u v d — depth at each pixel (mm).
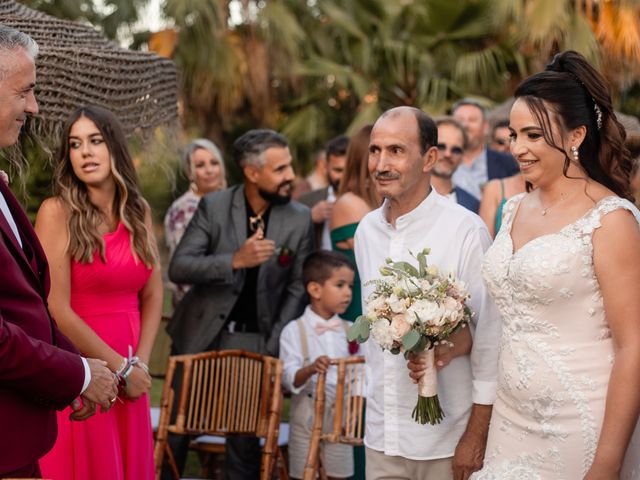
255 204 5094
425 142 3295
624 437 2768
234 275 4887
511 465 3018
